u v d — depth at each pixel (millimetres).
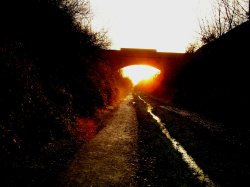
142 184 6434
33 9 15203
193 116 22016
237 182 6664
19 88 9961
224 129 15016
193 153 9539
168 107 32375
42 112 10398
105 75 33312
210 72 29047
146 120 19125
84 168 7488
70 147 9664
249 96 20203
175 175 7133
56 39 18141
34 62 13477
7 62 10484
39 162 7566
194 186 6367
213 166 7977
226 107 21766
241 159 8766
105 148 10016
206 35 21766
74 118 13516
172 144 11039
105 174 7055
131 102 41438
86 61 24875
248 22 16797
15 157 7246
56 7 17266
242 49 19484
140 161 8414
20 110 9164
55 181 6406
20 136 8297
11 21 13883
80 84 18938
